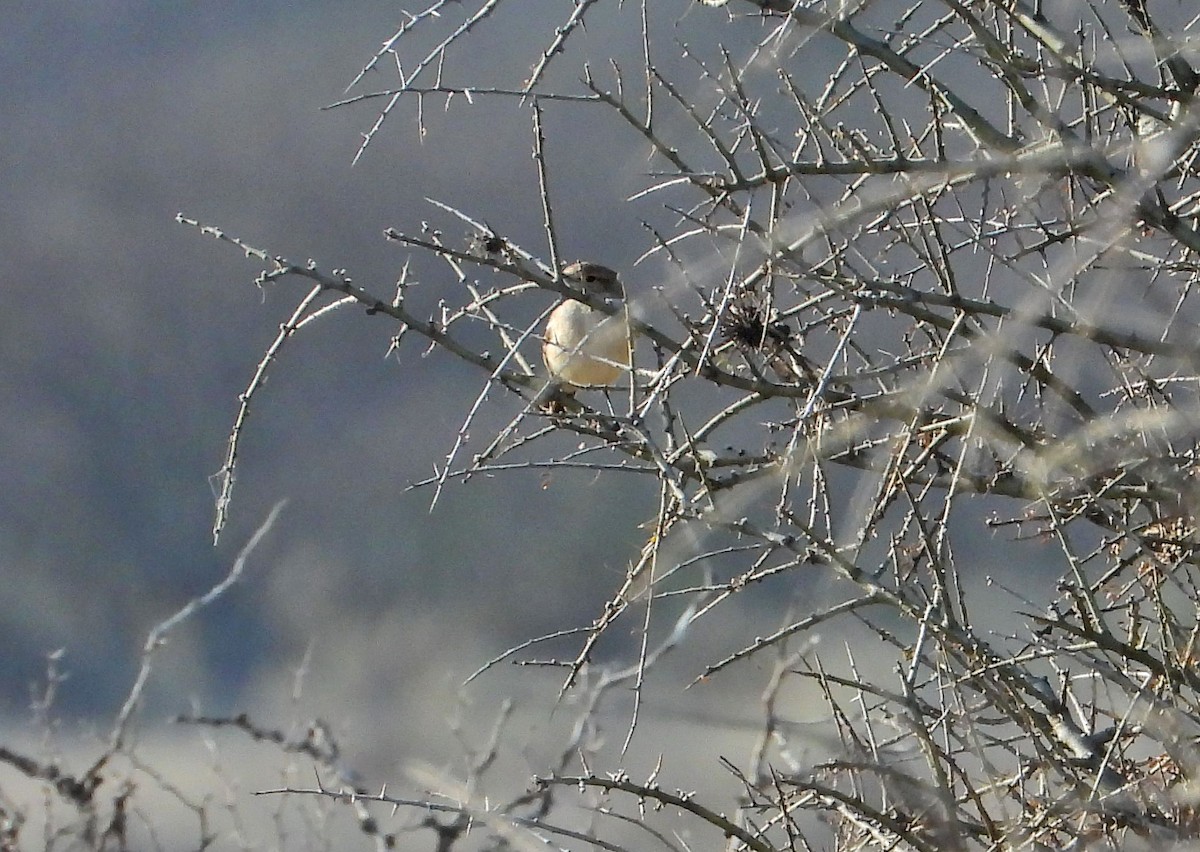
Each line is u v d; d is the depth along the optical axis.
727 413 9.38
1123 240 8.35
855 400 9.07
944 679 9.79
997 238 9.71
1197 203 10.41
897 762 9.22
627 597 9.33
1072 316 8.95
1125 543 10.12
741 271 8.81
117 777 11.71
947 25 9.84
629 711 10.49
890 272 11.20
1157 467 8.78
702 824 11.96
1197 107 7.41
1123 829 8.91
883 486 9.36
